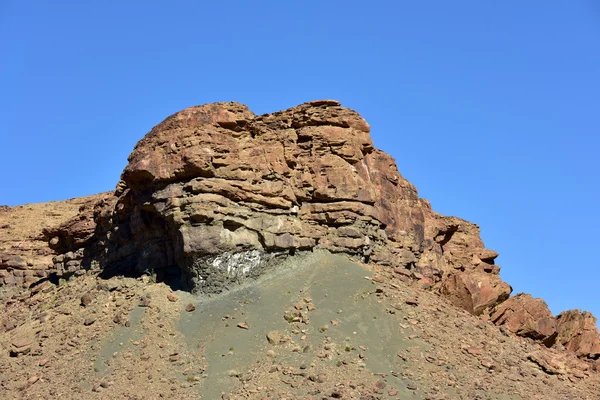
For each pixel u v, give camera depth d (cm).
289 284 3981
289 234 4238
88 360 3531
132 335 3662
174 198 4047
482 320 4222
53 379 3428
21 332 4038
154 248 4278
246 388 3169
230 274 4009
